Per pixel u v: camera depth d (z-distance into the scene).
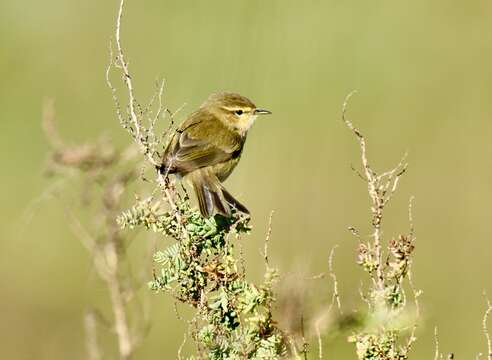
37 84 16.45
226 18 16.92
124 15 17.33
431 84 17.25
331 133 16.06
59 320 14.01
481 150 16.64
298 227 14.94
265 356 6.58
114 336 10.70
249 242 14.33
